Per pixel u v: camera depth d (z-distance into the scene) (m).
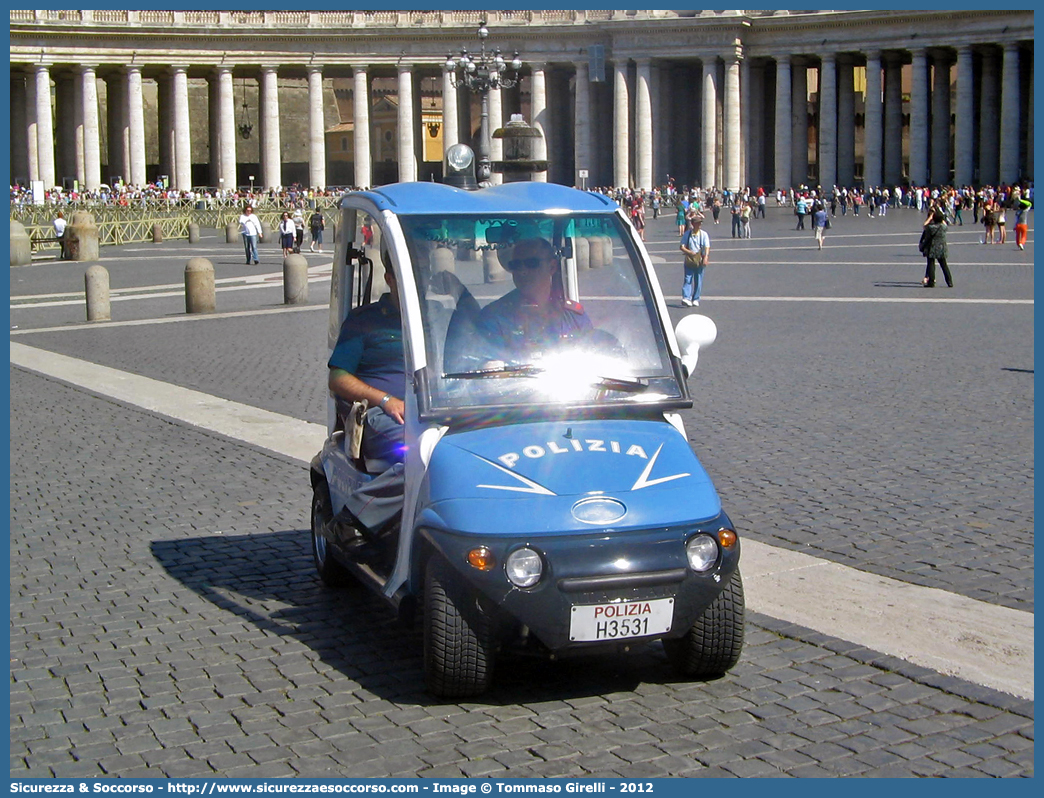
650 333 8.63
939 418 16.27
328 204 94.75
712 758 6.90
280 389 20.09
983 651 8.33
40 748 7.23
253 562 10.95
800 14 110.25
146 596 10.02
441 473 7.75
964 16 105.00
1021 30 103.12
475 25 114.75
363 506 8.94
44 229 73.19
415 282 8.39
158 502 13.10
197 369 22.59
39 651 8.80
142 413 18.28
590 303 8.67
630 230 8.81
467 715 7.55
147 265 52.84
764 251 52.31
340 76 127.62
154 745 7.22
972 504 12.03
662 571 7.31
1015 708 7.45
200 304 32.75
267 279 44.12
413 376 8.19
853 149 119.00
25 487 13.86
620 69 114.38
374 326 9.14
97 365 23.48
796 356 22.17
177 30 112.00
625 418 8.27
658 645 8.67
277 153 116.06
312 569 10.73
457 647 7.52
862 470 13.52
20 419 17.98
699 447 14.89
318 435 16.36
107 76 121.94
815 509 12.01
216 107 122.62
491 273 8.53
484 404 8.11
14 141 118.75
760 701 7.66
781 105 113.25
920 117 108.56
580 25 114.69
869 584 9.77
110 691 8.04
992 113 114.44
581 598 7.25
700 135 125.44
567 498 7.45
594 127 119.00
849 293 33.28
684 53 112.56
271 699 7.85
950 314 27.95
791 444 14.93
